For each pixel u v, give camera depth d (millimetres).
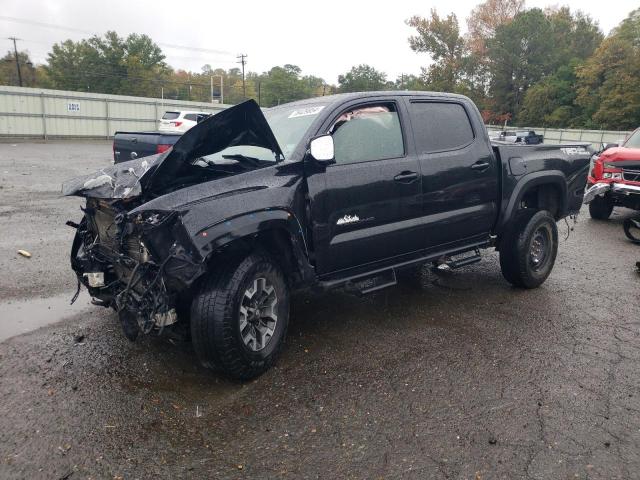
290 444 2883
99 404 3250
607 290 5668
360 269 4254
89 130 34438
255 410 3221
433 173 4543
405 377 3654
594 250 7625
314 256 3857
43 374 3605
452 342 4250
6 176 14188
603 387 3539
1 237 7344
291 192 3648
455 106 4996
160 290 3291
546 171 5543
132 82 74625
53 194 11375
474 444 2895
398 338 4320
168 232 3207
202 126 3377
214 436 2955
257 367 3547
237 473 2643
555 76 59906
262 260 3551
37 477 2590
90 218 3973
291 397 3375
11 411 3146
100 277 3854
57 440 2881
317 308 4988
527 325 4625
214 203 3264
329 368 3777
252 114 3471
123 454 2781
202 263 3100
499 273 6238
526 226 5324
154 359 3855
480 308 5047
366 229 4156
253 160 3879
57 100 32750
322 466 2701
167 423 3070
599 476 2639
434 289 5605
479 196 4980
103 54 74562
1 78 77312
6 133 31266
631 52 48062
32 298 5039
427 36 65875
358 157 4125
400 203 4320
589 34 71312
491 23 67375
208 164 3836
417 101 4664
